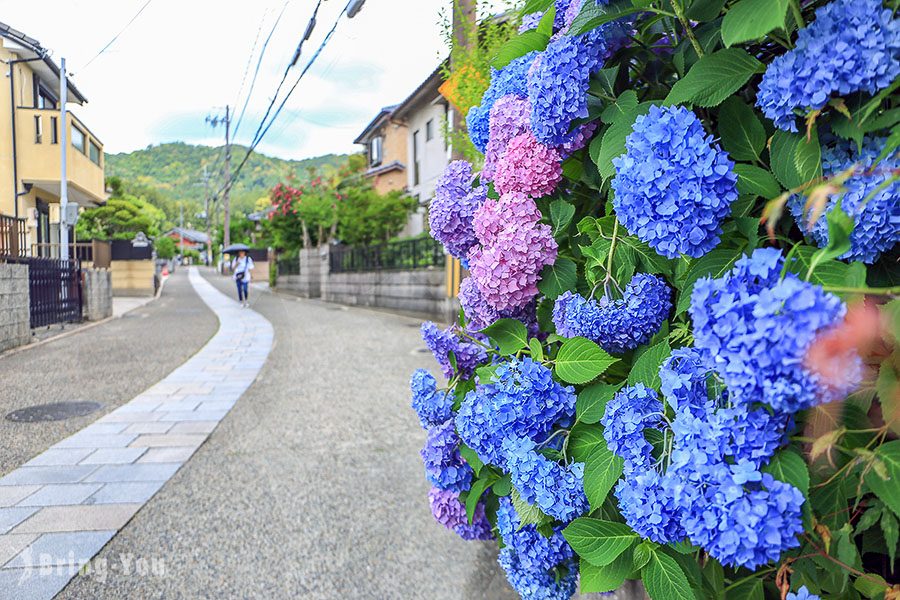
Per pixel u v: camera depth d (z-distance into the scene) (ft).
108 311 49.49
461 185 6.41
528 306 5.65
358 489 11.89
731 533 2.88
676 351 3.58
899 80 2.84
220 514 10.73
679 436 3.22
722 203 3.33
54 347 31.42
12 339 30.07
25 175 57.47
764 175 3.44
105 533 9.96
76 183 59.52
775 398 2.59
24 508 10.98
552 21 5.47
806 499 2.93
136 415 17.71
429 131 67.26
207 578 8.61
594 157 4.61
